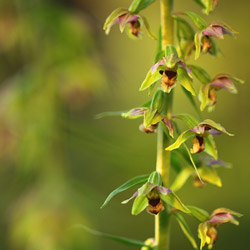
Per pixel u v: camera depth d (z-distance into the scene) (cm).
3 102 788
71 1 793
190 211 375
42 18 768
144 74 1599
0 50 802
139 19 397
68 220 776
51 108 789
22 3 773
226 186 1342
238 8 1620
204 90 414
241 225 1200
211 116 1584
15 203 816
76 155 1144
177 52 401
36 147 786
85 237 782
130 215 1175
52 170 803
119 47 1602
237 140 1506
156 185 370
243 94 1595
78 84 793
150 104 389
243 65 1612
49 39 784
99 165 1165
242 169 1389
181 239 1188
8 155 803
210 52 416
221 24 393
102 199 818
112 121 1370
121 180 1183
